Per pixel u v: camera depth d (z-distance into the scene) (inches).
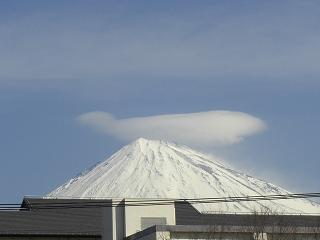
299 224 3535.9
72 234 3853.3
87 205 4050.2
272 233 2728.8
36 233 3823.8
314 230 2790.4
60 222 3924.7
